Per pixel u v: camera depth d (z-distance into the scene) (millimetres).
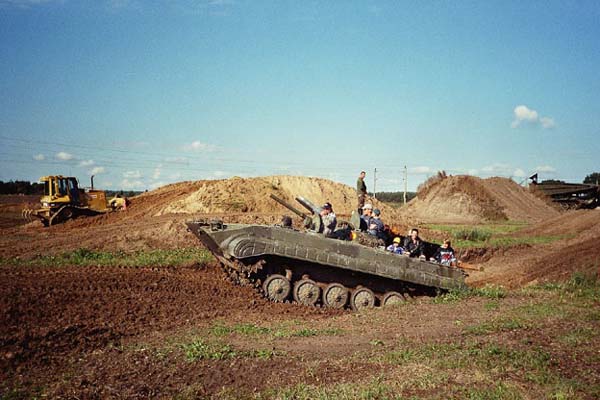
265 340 10406
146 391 7613
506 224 53812
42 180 38188
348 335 10828
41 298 12641
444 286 16438
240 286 16344
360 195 17906
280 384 7906
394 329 11227
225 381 8055
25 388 7664
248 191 37812
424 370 8172
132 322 11562
